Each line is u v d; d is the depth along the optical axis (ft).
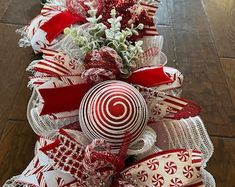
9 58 3.33
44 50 2.29
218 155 2.90
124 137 1.85
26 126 2.82
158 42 2.45
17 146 2.69
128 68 2.11
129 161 2.00
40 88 2.04
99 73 1.98
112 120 1.83
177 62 3.68
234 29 4.22
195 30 4.11
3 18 3.74
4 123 2.83
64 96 2.04
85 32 2.20
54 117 2.06
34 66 2.26
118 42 2.09
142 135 1.96
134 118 1.86
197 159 1.88
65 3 2.69
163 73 2.18
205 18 4.31
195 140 2.18
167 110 2.12
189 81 3.50
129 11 2.33
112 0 2.33
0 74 3.19
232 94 3.45
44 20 2.62
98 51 2.04
